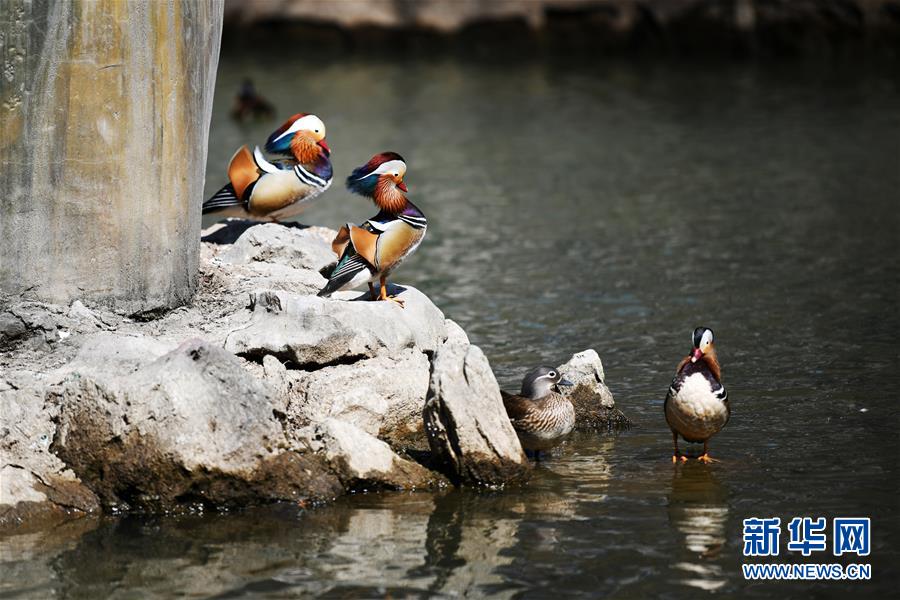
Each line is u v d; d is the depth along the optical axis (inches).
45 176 522.0
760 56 2434.8
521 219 1123.3
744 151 1471.5
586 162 1428.4
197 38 563.5
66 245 532.1
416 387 547.8
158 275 559.5
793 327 751.7
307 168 652.7
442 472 510.0
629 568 426.0
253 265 636.1
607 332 751.7
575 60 2452.0
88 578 417.1
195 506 476.7
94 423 475.5
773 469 517.7
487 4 2559.1
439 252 992.9
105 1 517.3
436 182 1318.9
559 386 558.6
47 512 465.7
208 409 474.3
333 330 540.7
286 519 469.1
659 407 609.0
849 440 550.0
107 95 525.7
